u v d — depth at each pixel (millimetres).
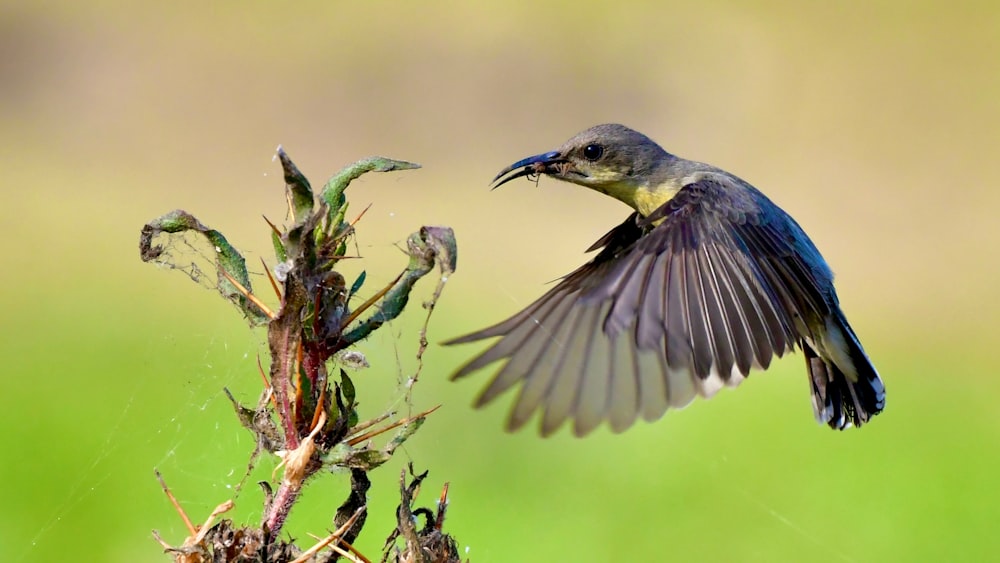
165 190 18594
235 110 21047
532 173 7352
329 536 3586
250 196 18797
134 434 9898
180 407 10164
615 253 6051
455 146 21406
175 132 20453
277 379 3531
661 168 7227
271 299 10719
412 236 3619
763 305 5871
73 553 9023
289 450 3520
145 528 9141
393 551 3750
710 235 6039
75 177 18547
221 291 3664
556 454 11172
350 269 14500
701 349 5695
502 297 15039
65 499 9359
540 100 22297
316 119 21359
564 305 5676
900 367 14922
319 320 3551
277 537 3537
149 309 13000
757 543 10500
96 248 15461
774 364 14383
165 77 21422
